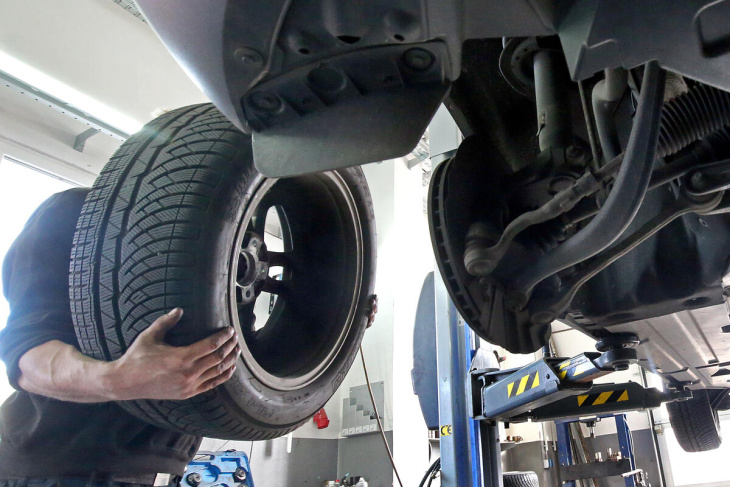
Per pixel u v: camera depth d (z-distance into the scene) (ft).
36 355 2.77
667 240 3.33
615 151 2.39
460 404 6.57
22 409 3.09
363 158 1.89
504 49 3.16
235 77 1.79
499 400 5.90
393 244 13.66
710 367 5.39
